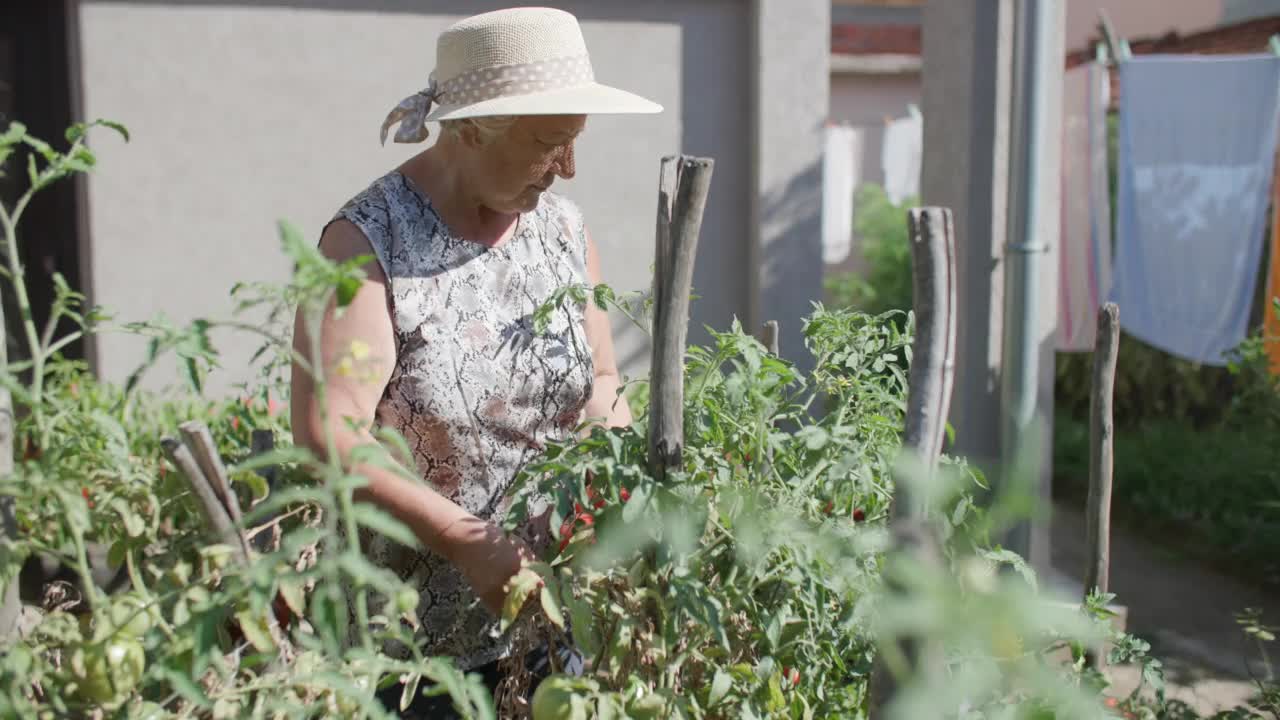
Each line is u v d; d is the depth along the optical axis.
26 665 1.13
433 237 1.74
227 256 4.32
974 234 4.14
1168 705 2.11
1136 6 10.95
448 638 1.76
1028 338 3.91
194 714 1.25
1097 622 1.49
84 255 4.26
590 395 1.92
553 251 1.90
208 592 1.26
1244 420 6.16
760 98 4.43
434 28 4.37
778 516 1.33
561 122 1.65
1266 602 4.76
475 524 1.55
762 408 1.41
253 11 4.25
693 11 4.52
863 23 13.24
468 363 1.74
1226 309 5.20
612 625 1.36
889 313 1.74
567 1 4.45
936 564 1.02
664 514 1.28
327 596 1.08
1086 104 5.41
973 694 1.16
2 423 1.25
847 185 8.95
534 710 1.31
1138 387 7.34
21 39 4.16
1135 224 5.32
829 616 1.45
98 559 2.56
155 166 4.24
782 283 4.50
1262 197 5.05
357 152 4.38
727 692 1.37
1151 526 5.96
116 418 2.64
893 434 1.59
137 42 4.18
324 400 1.11
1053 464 6.95
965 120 4.12
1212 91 5.10
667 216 1.25
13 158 4.17
